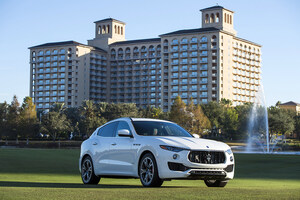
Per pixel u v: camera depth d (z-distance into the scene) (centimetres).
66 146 12838
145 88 19788
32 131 12650
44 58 19950
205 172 1094
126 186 1219
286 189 1048
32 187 1117
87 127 13175
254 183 1738
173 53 18012
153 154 1113
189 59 17700
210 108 14200
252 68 19312
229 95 17775
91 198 834
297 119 15288
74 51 19388
